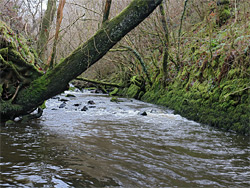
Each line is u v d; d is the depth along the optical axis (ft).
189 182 9.87
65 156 11.87
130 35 42.70
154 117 26.02
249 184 9.89
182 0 43.60
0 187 8.09
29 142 13.74
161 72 41.93
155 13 37.11
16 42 18.79
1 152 11.64
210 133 18.79
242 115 19.10
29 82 17.70
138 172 10.59
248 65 20.81
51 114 24.34
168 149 14.28
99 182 9.27
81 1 31.53
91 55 16.66
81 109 28.84
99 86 63.36
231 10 36.88
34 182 8.74
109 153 12.88
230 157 13.20
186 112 26.86
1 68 16.75
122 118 24.35
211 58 26.35
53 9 29.99
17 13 30.71
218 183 9.91
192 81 29.73
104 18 16.58
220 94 22.65
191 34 39.01
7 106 17.34
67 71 17.04
